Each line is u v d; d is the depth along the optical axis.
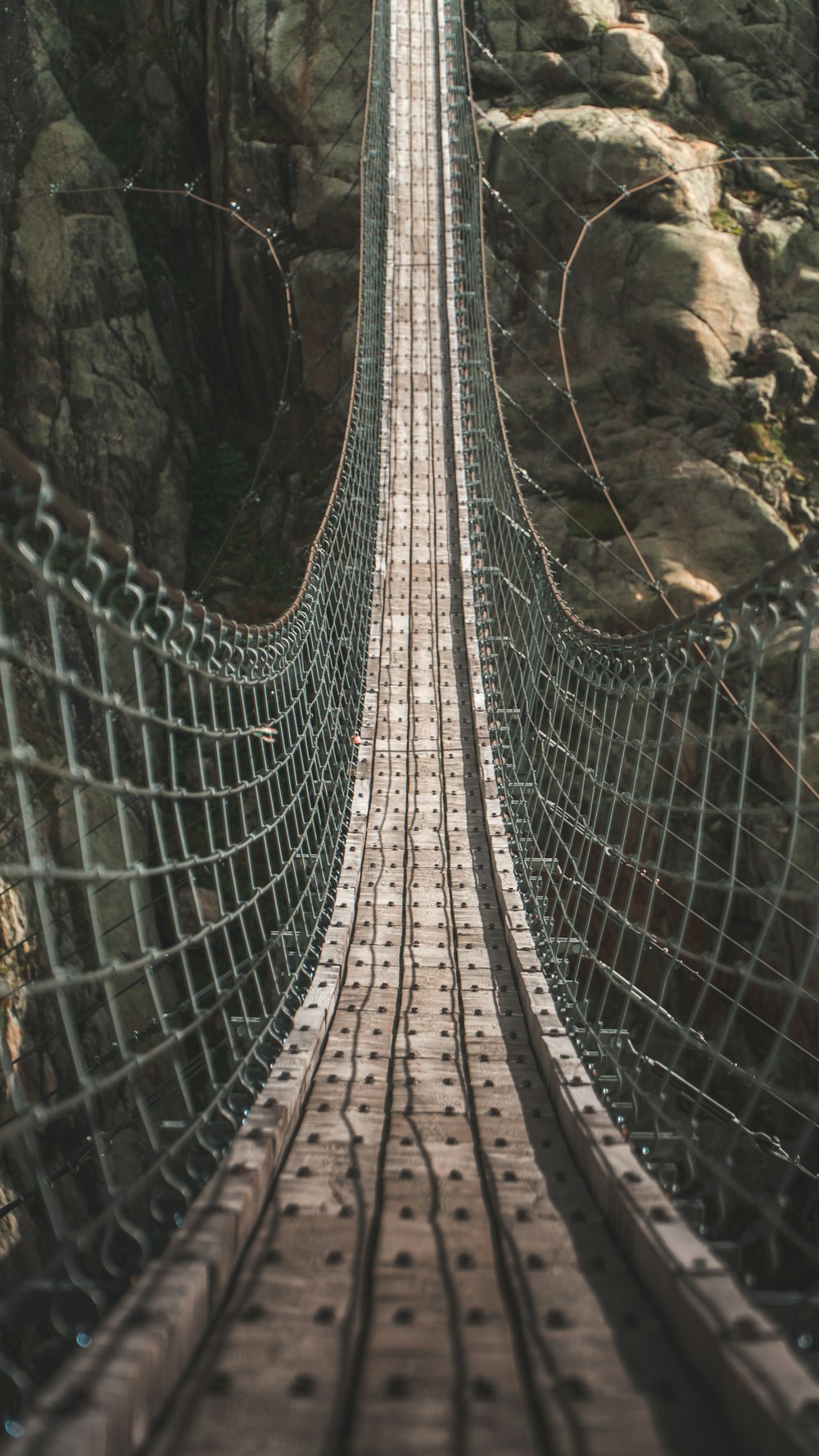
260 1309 1.96
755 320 17.48
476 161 18.80
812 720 13.49
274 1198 2.58
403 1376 1.71
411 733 9.51
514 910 5.88
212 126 21.09
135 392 18.91
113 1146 11.30
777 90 20.31
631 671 5.03
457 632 11.55
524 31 20.59
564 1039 3.91
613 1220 2.43
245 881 14.66
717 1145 12.30
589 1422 1.56
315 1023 4.07
